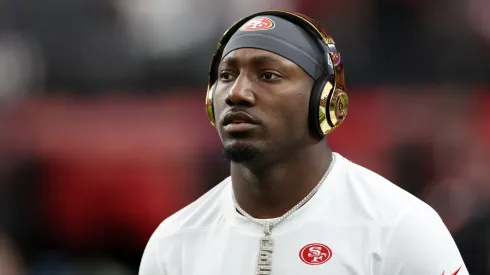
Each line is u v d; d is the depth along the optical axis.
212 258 7.05
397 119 19.38
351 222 6.78
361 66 20.67
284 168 6.84
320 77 6.80
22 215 19.33
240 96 6.50
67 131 19.88
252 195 6.99
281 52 6.63
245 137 6.55
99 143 19.73
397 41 20.77
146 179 19.34
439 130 19.08
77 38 21.25
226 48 6.87
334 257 6.64
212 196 7.52
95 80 20.95
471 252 17.11
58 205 19.38
